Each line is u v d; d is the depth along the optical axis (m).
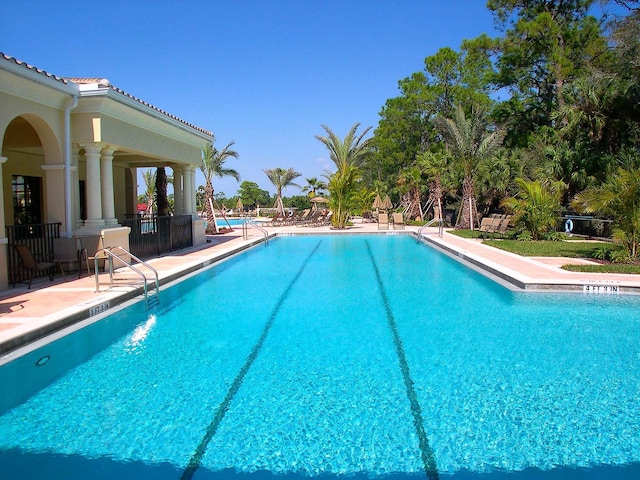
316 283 10.69
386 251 16.97
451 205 31.53
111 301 7.90
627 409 4.32
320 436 3.87
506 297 9.01
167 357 5.79
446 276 11.51
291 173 45.78
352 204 27.94
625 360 5.59
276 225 31.12
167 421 4.14
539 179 20.30
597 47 25.94
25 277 9.73
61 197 10.57
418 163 31.56
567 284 9.32
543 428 3.97
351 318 7.59
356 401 4.51
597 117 18.81
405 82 41.09
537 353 5.85
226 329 6.98
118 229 11.70
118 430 4.00
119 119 11.79
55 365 5.50
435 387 4.83
